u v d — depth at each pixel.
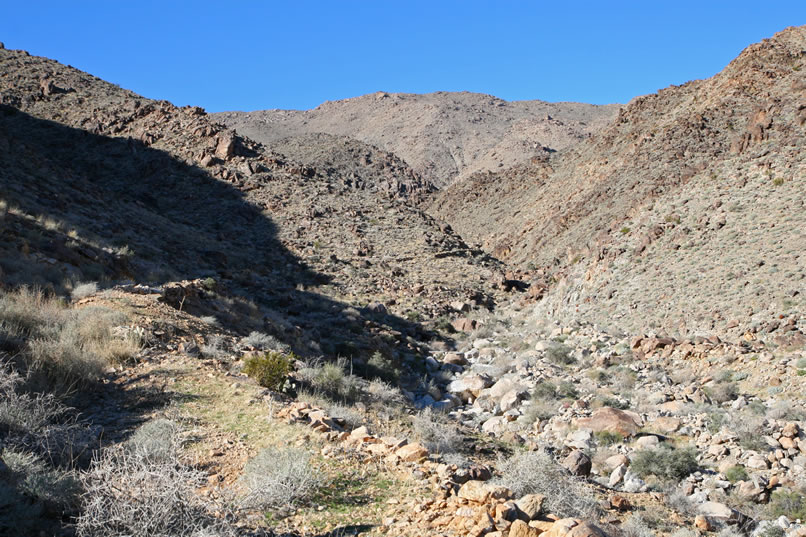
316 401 12.12
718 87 73.50
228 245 49.81
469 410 20.97
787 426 15.38
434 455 8.93
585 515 7.81
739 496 12.28
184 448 8.16
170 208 59.56
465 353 31.62
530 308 45.31
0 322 11.73
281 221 59.34
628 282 36.38
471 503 6.58
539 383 23.00
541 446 13.93
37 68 98.62
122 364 12.16
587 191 73.19
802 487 12.38
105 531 5.25
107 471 5.71
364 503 6.79
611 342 29.61
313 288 42.31
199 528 5.39
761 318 26.72
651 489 12.28
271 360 12.84
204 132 75.62
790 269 29.05
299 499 6.72
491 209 97.25
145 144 73.56
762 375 21.33
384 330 33.22
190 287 21.34
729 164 43.97
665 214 42.03
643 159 66.62
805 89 52.81
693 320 29.44
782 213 34.22
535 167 102.12
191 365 12.59
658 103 84.88
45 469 6.55
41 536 5.33
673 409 18.84
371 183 126.19
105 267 23.59
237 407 10.27
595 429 16.69
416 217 69.38
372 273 48.81
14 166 41.09
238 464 7.71
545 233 69.25
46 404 8.83
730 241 34.47
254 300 33.75
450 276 52.38
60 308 14.95
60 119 81.31
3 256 18.78
